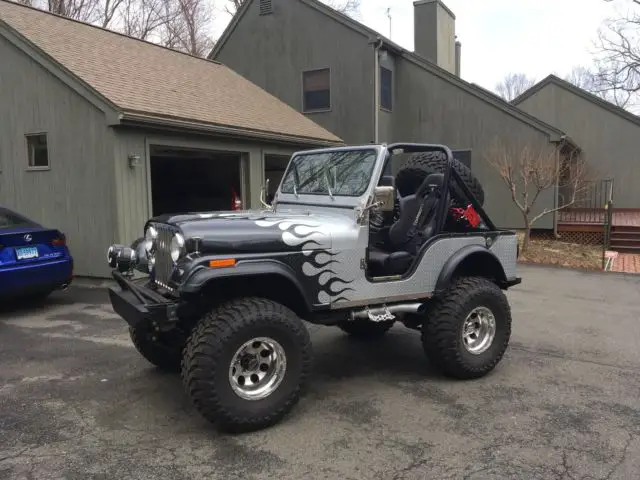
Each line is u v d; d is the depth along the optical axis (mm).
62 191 8930
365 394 4113
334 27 15852
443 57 18578
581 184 15938
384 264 4301
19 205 9422
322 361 4918
